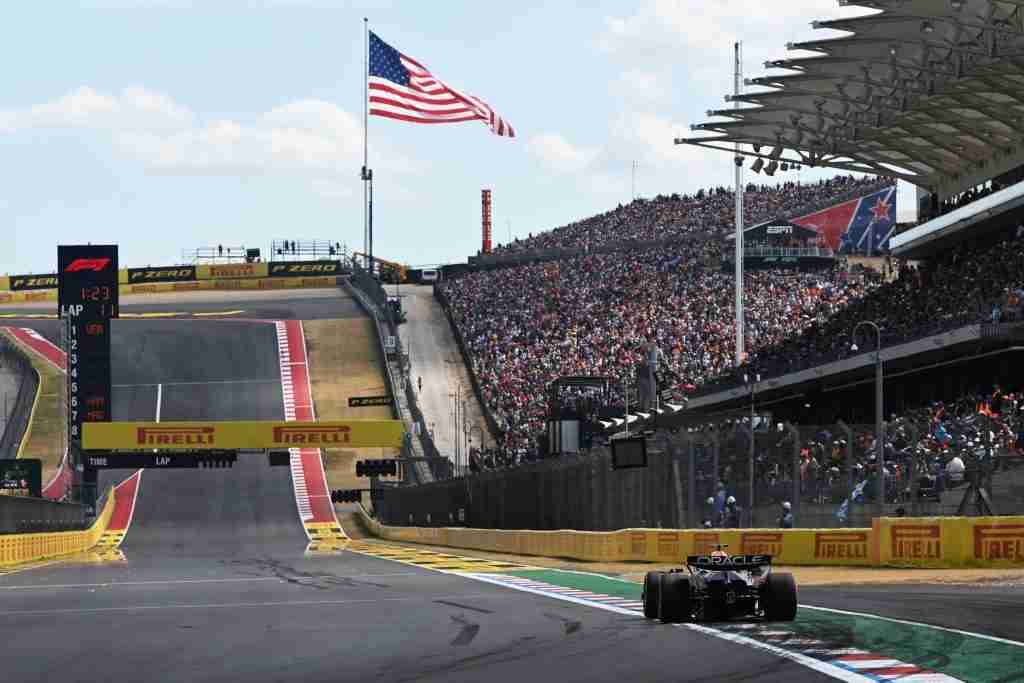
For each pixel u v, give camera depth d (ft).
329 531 406.41
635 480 196.24
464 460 484.33
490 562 212.43
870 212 596.70
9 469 365.20
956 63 211.82
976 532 147.74
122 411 556.51
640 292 555.69
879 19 204.74
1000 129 256.93
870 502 161.38
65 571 216.95
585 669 71.10
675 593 92.58
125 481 485.56
